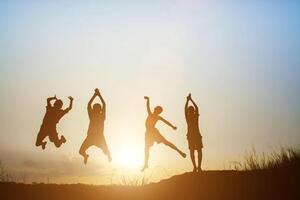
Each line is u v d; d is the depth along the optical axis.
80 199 14.77
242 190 14.68
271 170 15.73
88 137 15.32
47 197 14.84
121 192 15.41
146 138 16.45
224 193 14.63
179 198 14.70
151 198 14.88
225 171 16.36
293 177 14.87
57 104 16.06
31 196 14.86
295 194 13.94
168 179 16.41
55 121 15.95
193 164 15.90
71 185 16.02
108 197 14.95
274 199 13.88
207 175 16.11
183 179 16.05
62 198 14.80
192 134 15.88
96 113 15.44
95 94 15.58
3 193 14.92
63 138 16.08
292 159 16.05
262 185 14.74
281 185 14.59
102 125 15.45
